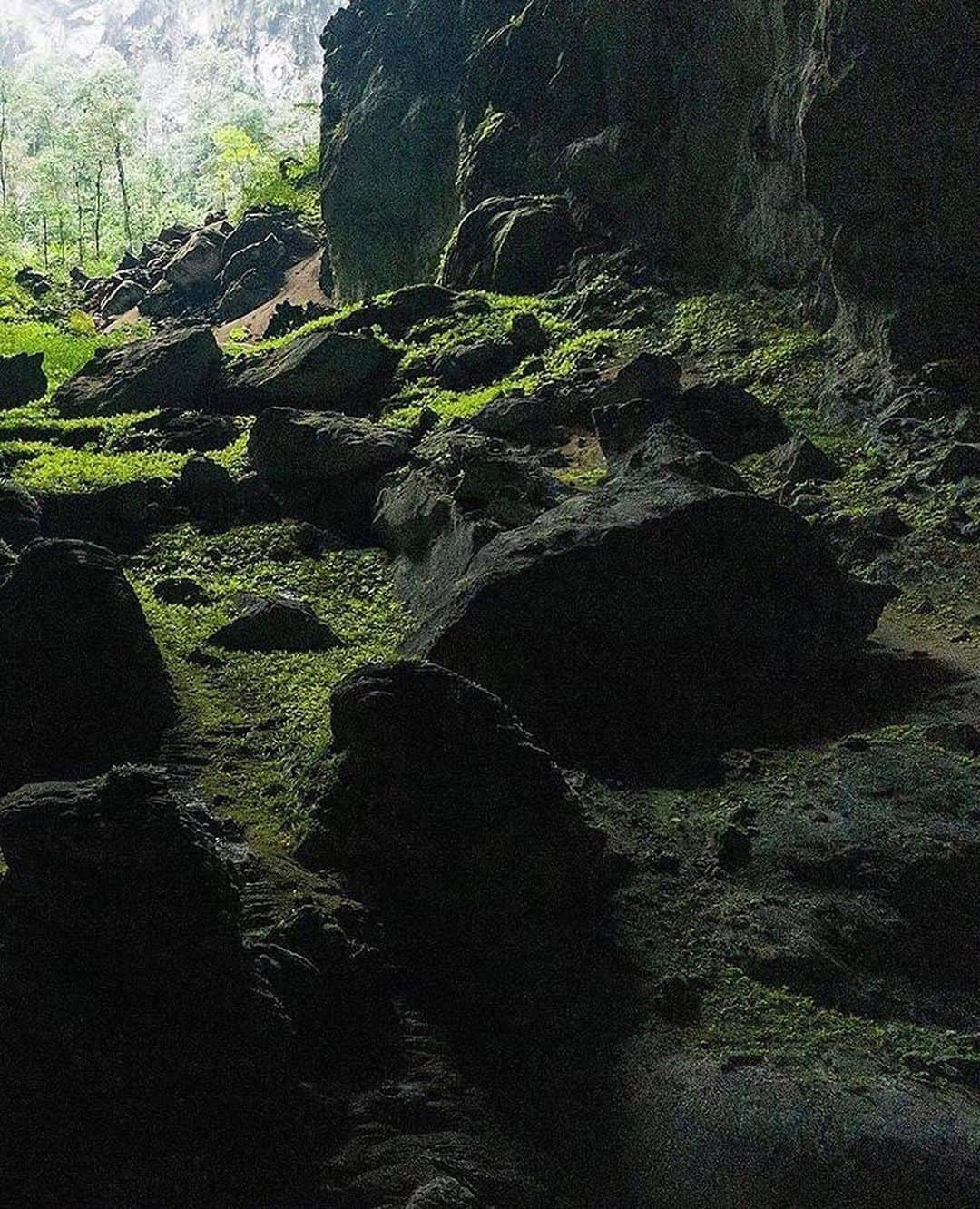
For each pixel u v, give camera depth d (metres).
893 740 8.69
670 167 20.88
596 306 20.14
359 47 31.77
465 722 6.98
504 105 24.92
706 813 7.96
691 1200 5.43
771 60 18.41
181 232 44.09
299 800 7.72
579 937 6.68
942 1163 5.45
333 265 30.69
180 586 11.60
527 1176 5.48
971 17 14.23
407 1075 5.91
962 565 11.68
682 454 12.38
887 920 7.02
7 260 46.66
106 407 19.00
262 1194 5.17
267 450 14.06
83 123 56.50
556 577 9.08
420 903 6.80
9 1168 5.06
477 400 17.03
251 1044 5.41
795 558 9.63
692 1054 5.99
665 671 9.17
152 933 5.43
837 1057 6.01
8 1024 5.33
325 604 11.64
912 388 14.63
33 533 12.72
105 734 8.78
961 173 14.62
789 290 18.27
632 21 21.20
